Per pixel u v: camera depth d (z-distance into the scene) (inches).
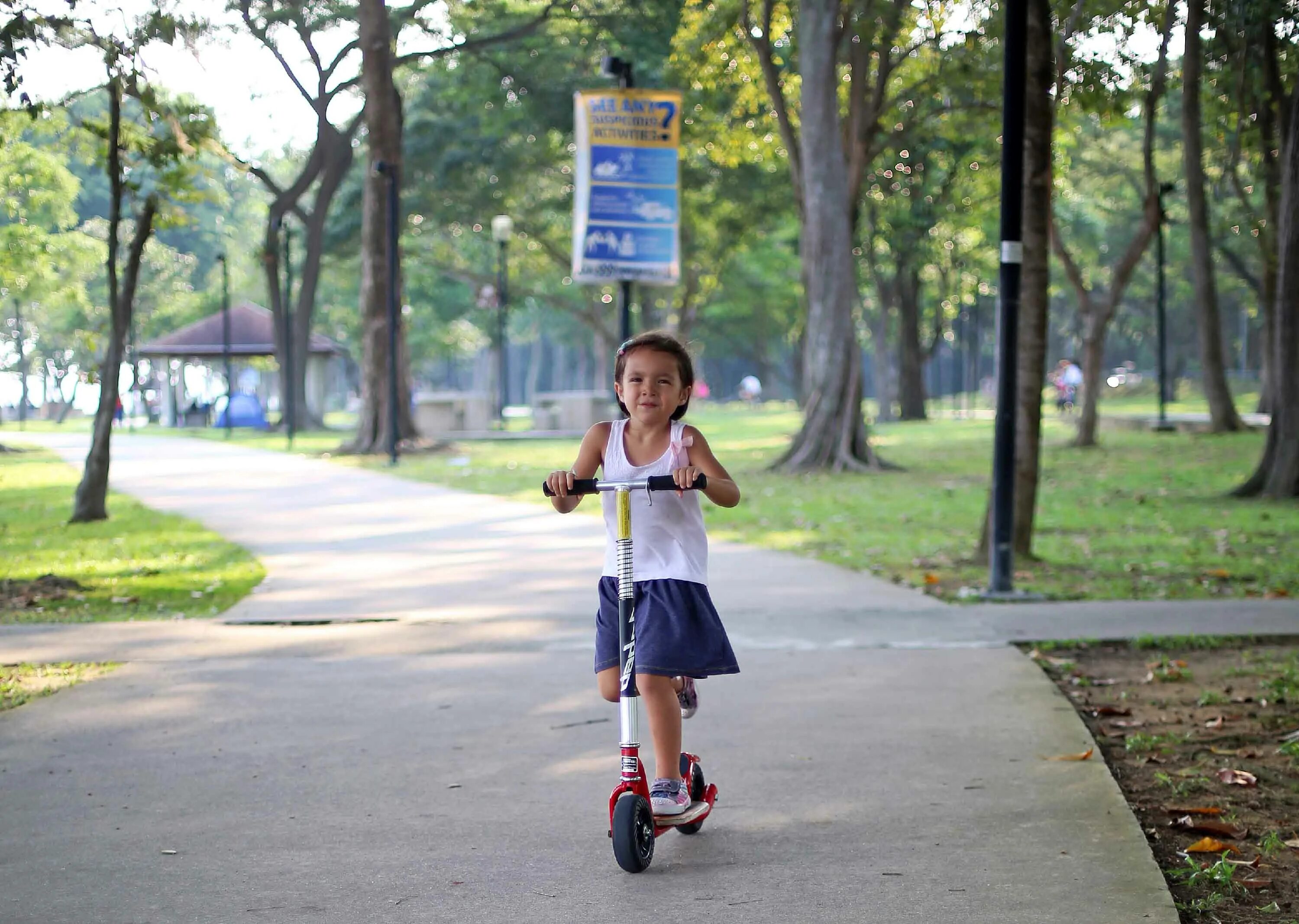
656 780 181.0
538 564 487.2
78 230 1557.6
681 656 177.0
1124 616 366.3
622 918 158.7
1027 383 473.4
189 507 722.8
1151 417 1551.4
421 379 4094.5
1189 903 165.3
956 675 297.1
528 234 1914.4
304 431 1831.9
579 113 802.8
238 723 257.1
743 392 3432.6
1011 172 401.4
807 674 299.3
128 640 342.3
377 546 543.2
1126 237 2274.9
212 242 2704.2
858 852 181.9
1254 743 242.2
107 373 647.1
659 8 1395.2
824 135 967.0
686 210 1781.5
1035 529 594.9
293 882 172.1
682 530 185.6
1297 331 708.7
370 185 1210.0
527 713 264.4
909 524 619.8
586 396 1717.5
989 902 162.4
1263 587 420.2
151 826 195.9
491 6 1508.4
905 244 1519.4
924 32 1005.8
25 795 211.2
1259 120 846.5
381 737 246.1
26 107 566.6
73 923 158.9
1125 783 219.1
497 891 168.2
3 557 513.3
